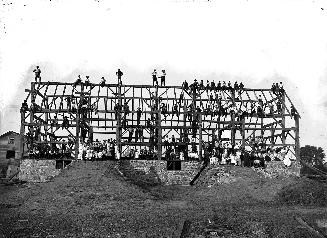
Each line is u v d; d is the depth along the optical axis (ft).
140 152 127.85
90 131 130.11
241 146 126.31
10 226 60.39
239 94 136.67
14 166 178.29
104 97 130.11
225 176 106.32
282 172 118.73
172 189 105.50
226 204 81.10
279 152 125.90
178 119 132.36
